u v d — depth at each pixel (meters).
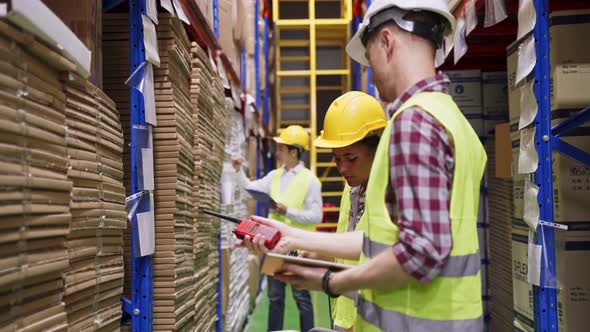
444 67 4.46
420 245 1.27
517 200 3.17
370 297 1.55
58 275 1.39
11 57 1.18
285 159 5.02
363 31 1.68
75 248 1.52
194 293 2.81
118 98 2.43
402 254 1.29
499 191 4.15
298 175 4.87
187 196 2.67
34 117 1.26
